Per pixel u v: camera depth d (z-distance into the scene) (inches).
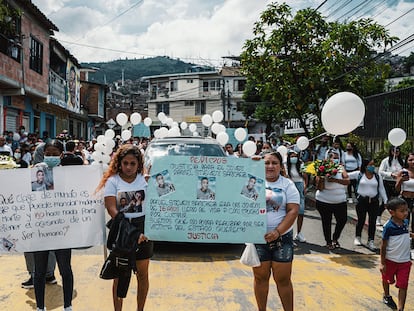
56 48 881.5
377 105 514.6
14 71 645.3
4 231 162.2
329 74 501.7
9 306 183.6
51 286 207.8
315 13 510.3
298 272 239.5
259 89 542.9
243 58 532.1
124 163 153.9
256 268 157.4
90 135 1434.5
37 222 164.6
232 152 467.2
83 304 187.5
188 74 2068.2
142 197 156.3
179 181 154.3
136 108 2433.6
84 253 269.3
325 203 294.4
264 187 154.4
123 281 150.2
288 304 155.9
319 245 309.3
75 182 168.6
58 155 194.7
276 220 155.1
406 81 1256.2
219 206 153.8
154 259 258.1
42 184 165.6
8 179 162.9
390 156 338.0
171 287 208.5
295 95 518.0
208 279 221.3
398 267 183.2
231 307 185.0
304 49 515.2
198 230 153.3
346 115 205.9
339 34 490.0
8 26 460.1
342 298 200.1
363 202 301.9
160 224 152.9
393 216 184.7
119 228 147.3
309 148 534.3
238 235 153.2
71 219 167.9
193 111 2074.3
